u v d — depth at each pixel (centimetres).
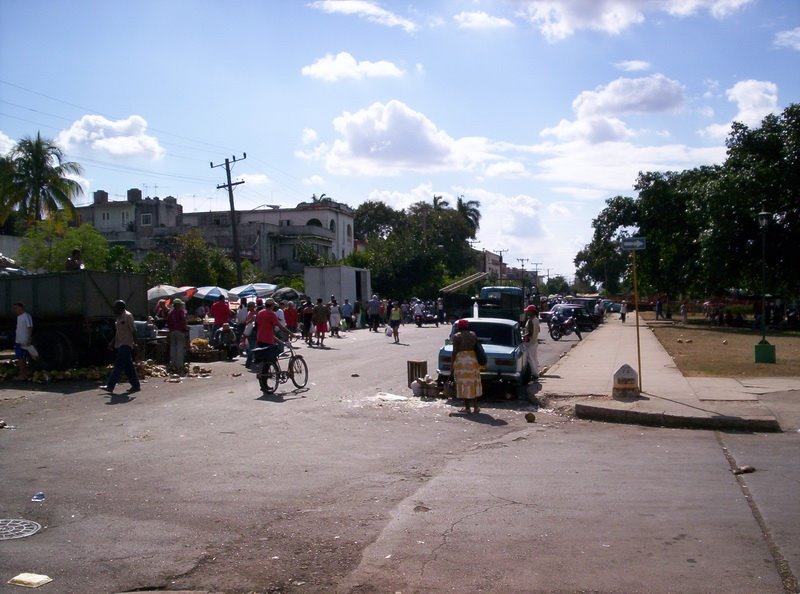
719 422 1074
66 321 1730
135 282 1884
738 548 530
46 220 3525
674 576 480
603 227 5244
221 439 978
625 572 488
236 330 2359
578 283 17012
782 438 995
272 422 1117
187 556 527
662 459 852
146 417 1156
